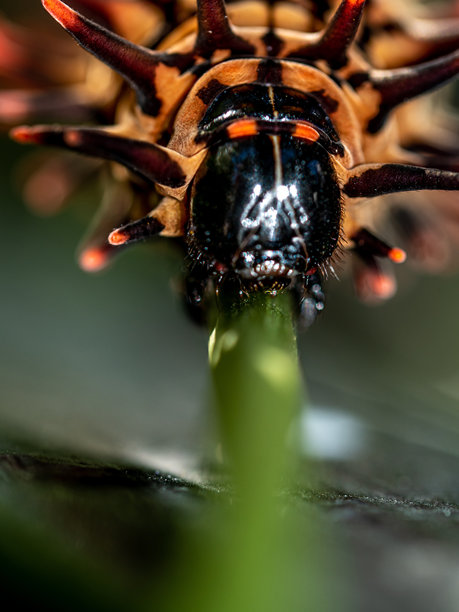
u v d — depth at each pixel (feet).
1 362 0.30
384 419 0.30
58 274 0.41
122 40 0.20
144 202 0.21
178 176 0.19
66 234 0.42
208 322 0.20
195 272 0.19
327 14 0.21
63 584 0.16
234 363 0.19
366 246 0.20
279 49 0.20
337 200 0.19
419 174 0.19
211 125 0.19
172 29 0.21
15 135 0.20
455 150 0.23
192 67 0.20
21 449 0.20
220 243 0.19
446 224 0.27
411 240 0.25
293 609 0.16
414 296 0.43
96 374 0.32
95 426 0.25
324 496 0.19
